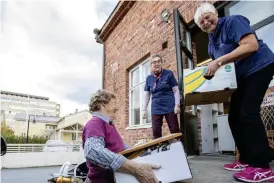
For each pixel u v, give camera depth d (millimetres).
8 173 8711
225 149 4359
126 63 6449
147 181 1461
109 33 7840
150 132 4941
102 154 1471
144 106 3559
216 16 2086
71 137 33250
